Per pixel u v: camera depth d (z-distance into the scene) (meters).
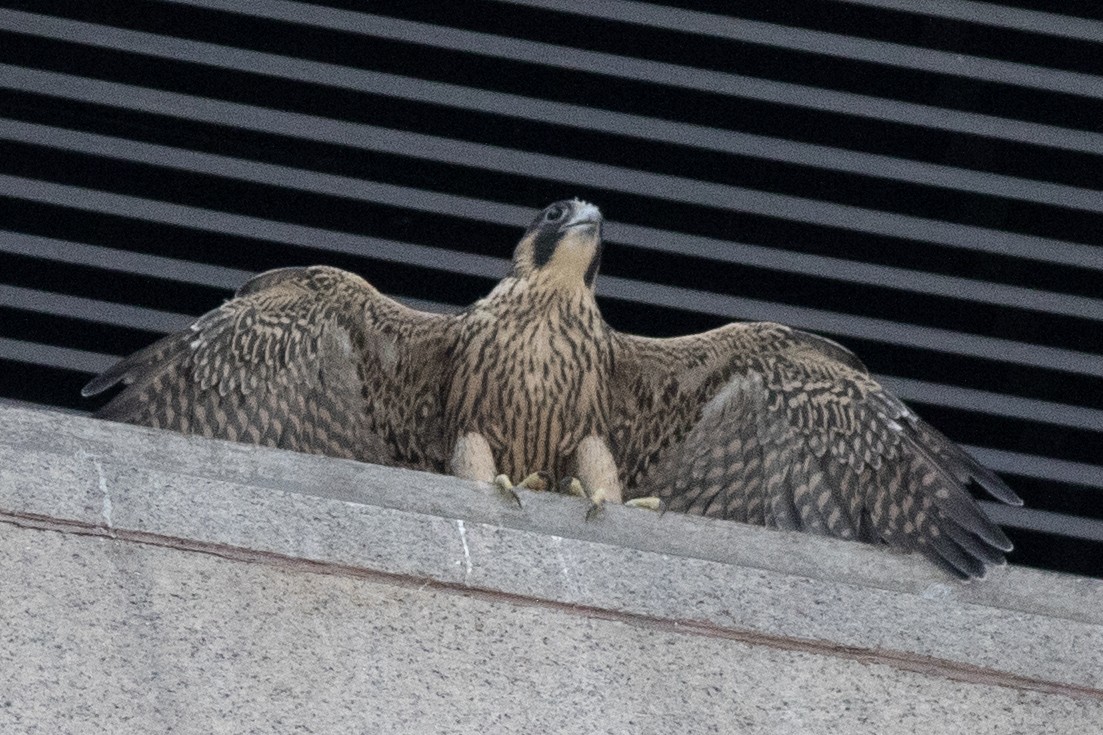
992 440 13.19
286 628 9.89
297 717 9.74
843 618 10.23
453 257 12.77
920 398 12.80
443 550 10.10
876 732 10.05
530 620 10.05
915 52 12.76
